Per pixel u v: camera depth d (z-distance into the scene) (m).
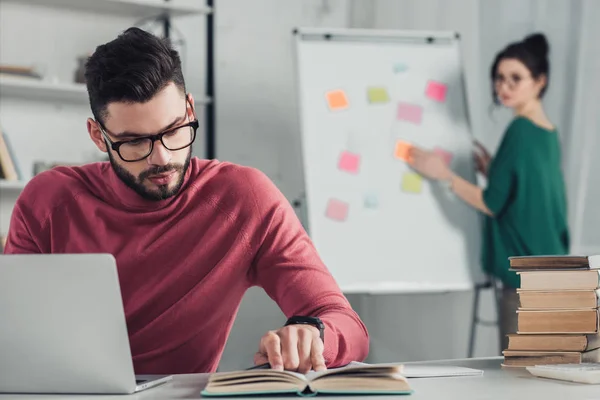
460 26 3.43
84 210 1.46
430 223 3.16
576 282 1.20
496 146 3.32
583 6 3.02
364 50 3.28
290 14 3.84
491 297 3.44
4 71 2.98
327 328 1.18
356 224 3.14
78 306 0.95
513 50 3.07
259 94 3.77
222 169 1.52
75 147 3.30
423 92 3.26
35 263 0.95
